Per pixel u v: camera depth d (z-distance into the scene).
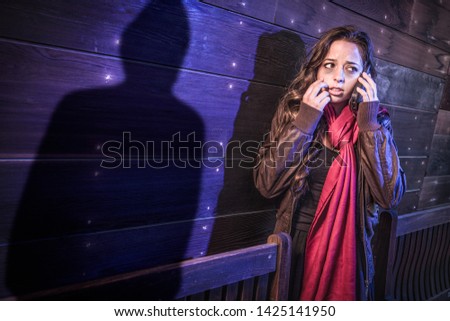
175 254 1.27
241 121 1.36
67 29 0.93
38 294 0.82
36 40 0.89
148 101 1.11
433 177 2.34
